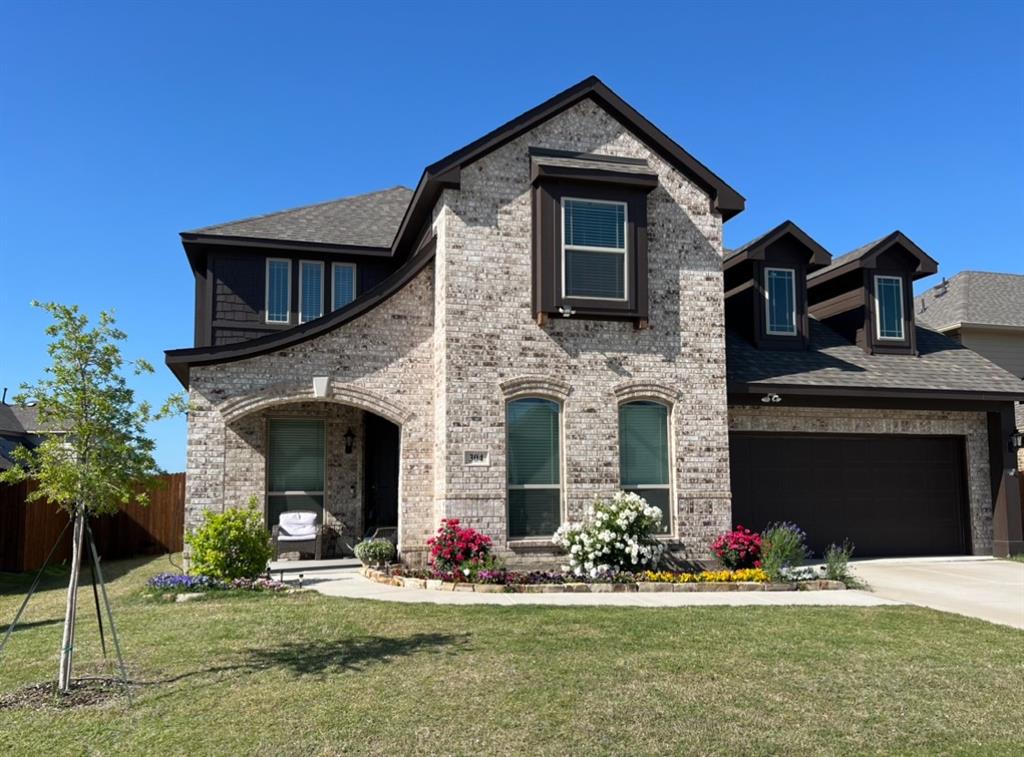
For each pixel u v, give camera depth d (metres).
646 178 15.20
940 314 24.39
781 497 16.97
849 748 6.19
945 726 6.66
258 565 13.24
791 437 17.22
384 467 18.02
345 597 11.88
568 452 14.77
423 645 8.83
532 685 7.46
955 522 17.95
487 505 14.34
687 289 15.66
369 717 6.66
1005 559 17.27
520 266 14.99
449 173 14.69
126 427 7.80
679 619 10.23
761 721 6.68
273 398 15.05
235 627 9.76
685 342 15.53
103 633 9.31
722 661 8.34
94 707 6.99
